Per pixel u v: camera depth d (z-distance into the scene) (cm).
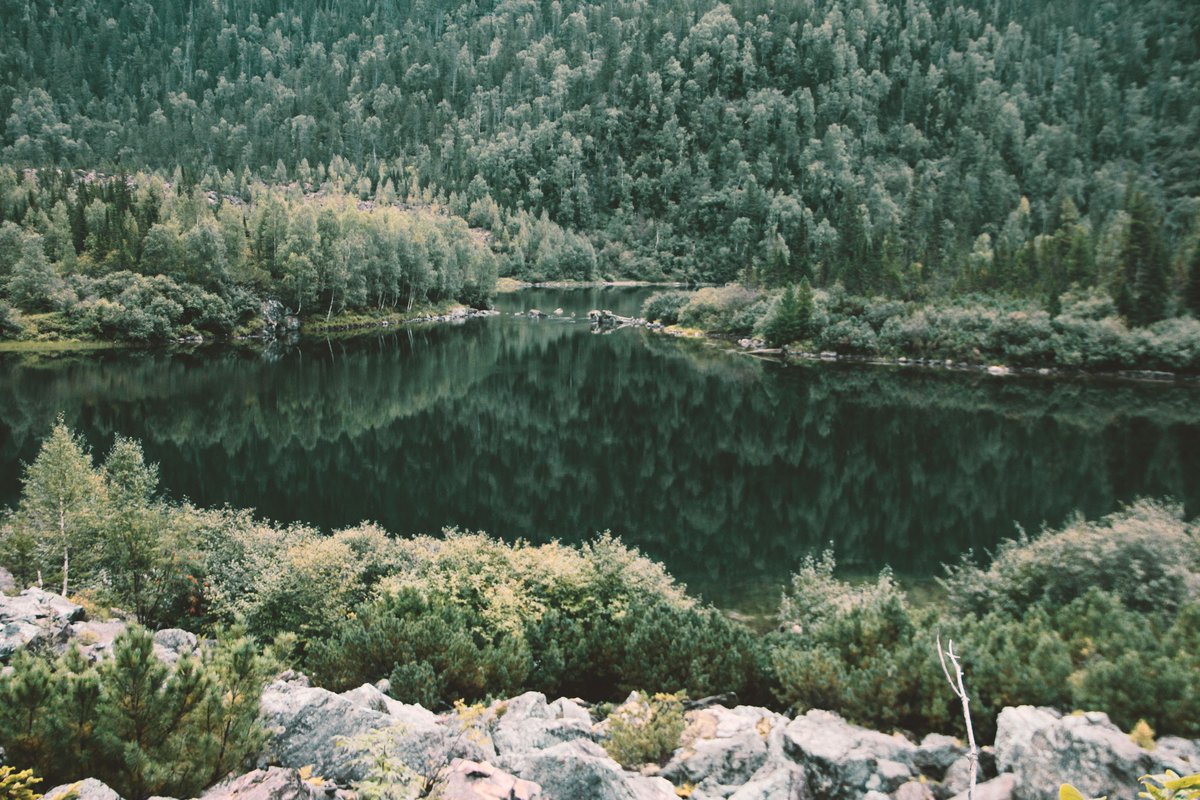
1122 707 1191
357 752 1035
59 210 12200
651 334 11762
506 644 1681
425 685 1494
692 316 12138
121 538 2247
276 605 2039
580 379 8038
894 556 3406
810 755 1172
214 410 6366
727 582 3064
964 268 10950
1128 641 1353
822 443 5600
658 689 1611
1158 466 4941
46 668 872
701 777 1227
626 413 6569
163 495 4134
